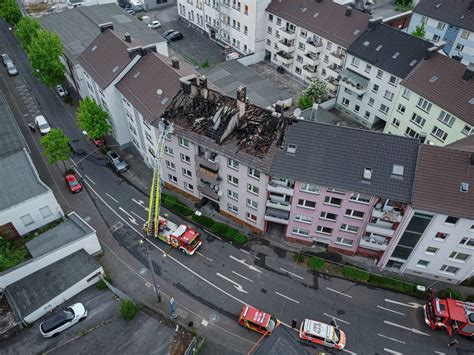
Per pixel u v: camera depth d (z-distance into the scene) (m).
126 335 40.50
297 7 75.50
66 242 45.34
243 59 82.62
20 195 48.25
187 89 49.06
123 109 58.81
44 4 88.50
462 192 39.44
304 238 49.84
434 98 55.44
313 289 46.00
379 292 45.84
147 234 51.22
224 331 41.88
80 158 62.19
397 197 40.56
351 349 40.81
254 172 45.06
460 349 41.12
